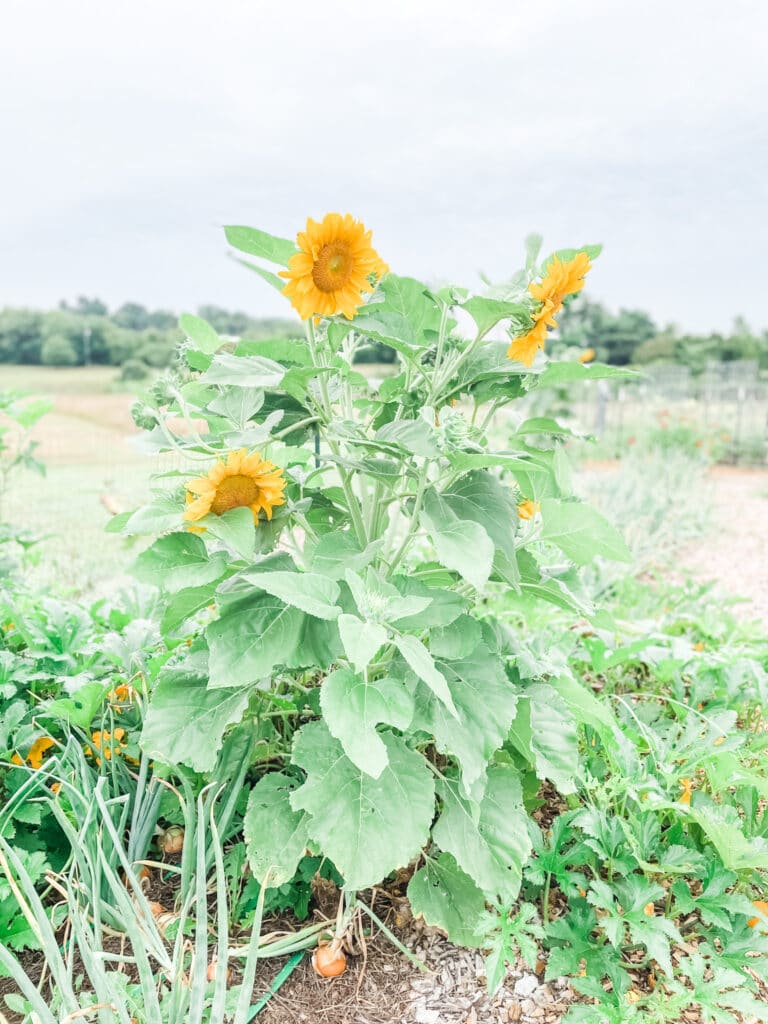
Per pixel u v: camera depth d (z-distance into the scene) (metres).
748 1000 1.67
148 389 2.06
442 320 1.98
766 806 2.65
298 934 2.03
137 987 1.81
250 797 2.04
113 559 6.11
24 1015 1.78
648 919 1.83
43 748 2.47
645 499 7.55
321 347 2.05
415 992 1.94
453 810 2.05
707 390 16.80
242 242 1.87
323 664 1.89
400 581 2.00
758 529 8.52
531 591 2.39
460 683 2.00
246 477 1.90
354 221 1.66
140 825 2.21
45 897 2.11
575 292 1.83
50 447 12.16
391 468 1.98
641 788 2.14
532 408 13.27
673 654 3.09
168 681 2.14
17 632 2.98
